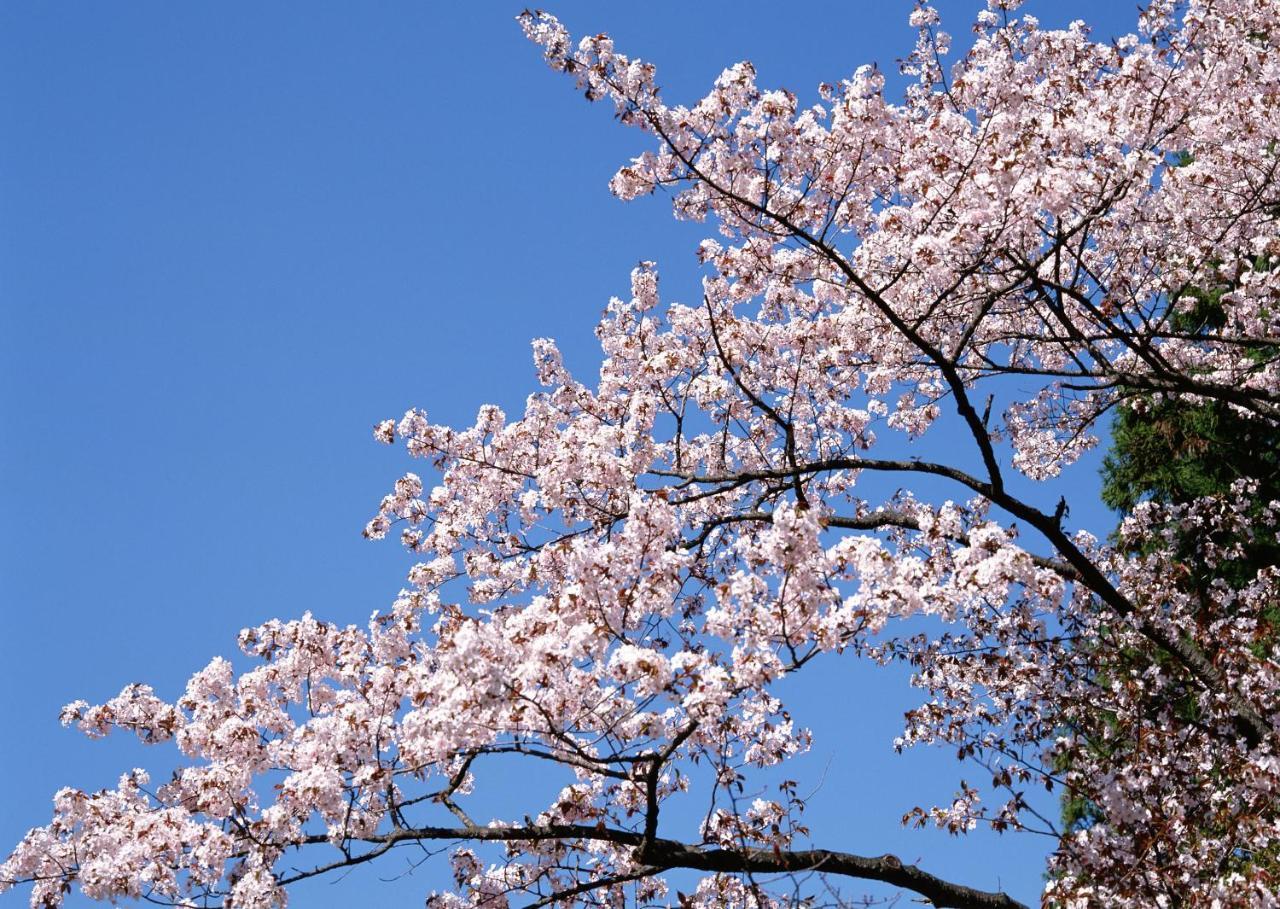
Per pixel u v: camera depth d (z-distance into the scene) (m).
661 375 9.45
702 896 7.69
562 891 7.41
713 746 6.67
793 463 8.76
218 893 6.79
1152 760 8.01
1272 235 10.47
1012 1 9.48
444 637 7.14
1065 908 6.90
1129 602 8.80
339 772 7.03
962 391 8.18
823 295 9.56
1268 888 6.87
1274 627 9.21
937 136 8.45
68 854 6.90
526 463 10.18
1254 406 9.27
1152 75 8.59
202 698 8.24
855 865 7.17
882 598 5.58
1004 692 8.72
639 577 6.33
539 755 6.26
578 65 7.40
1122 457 16.36
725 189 8.16
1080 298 8.42
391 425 10.13
